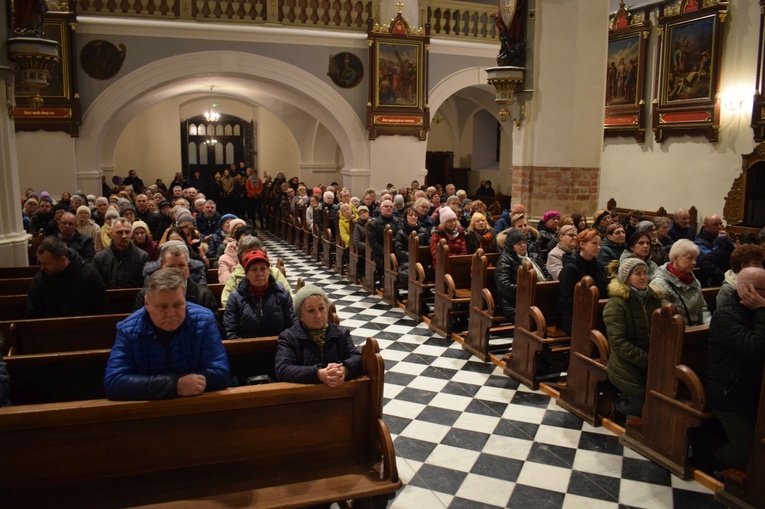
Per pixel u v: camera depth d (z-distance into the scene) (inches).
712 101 474.6
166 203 387.5
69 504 104.4
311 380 119.9
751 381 147.2
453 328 288.7
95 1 508.4
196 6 526.9
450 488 157.0
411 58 568.7
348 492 112.8
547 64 342.6
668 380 162.6
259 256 156.9
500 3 348.8
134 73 517.3
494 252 306.2
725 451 151.6
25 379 130.1
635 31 543.5
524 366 224.5
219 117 837.8
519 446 178.5
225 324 157.5
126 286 209.3
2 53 258.5
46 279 175.3
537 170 351.9
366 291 374.6
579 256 217.6
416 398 213.0
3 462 102.3
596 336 187.6
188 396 109.4
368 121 565.6
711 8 468.4
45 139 500.4
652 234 261.6
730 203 465.1
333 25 561.3
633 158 562.9
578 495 153.3
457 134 871.1
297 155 866.8
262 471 117.2
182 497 108.6
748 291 143.4
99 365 134.5
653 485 157.2
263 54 543.8
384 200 378.9
